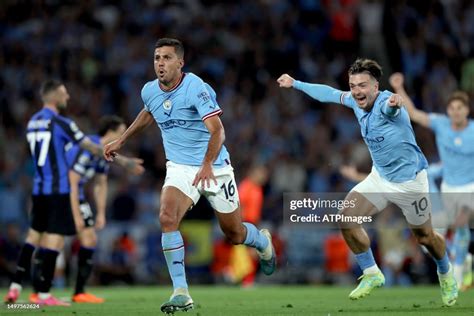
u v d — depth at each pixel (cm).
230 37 8175
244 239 2883
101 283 5509
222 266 5506
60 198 3453
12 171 6612
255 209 5144
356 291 2875
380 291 4234
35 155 3484
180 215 2605
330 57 8106
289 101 7550
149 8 8275
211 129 2553
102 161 3803
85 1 8238
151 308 3069
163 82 2648
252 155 6894
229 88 7656
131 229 5575
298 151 7025
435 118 3997
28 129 3506
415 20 8331
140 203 6175
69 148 3619
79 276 3650
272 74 7912
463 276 4047
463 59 8112
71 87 7500
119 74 7662
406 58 8075
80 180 3681
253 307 3016
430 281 5369
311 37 8206
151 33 8006
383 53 8150
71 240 5328
